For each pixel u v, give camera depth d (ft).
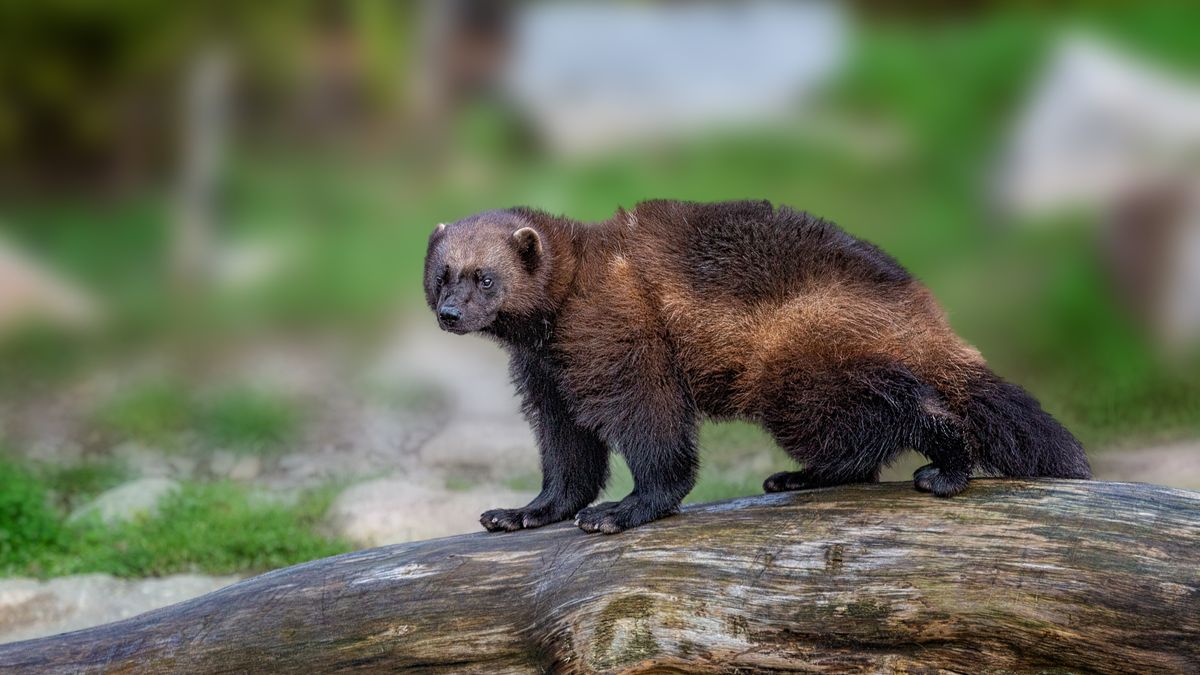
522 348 18.58
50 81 61.11
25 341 44.88
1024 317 41.55
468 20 66.54
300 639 16.29
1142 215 40.55
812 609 15.11
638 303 17.35
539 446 19.40
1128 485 15.17
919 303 16.97
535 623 15.93
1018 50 60.18
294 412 38.14
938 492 15.60
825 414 16.65
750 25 64.39
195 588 25.49
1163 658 13.96
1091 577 14.29
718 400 17.54
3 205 60.13
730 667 15.34
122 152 63.31
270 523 28.48
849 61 63.77
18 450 34.94
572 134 62.85
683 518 16.63
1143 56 55.42
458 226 18.83
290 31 62.54
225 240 56.44
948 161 56.08
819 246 17.17
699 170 59.21
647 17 64.90
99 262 54.65
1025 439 16.14
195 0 59.21
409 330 47.03
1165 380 35.65
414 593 16.39
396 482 31.04
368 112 65.41
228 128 61.57
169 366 43.34
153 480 31.50
